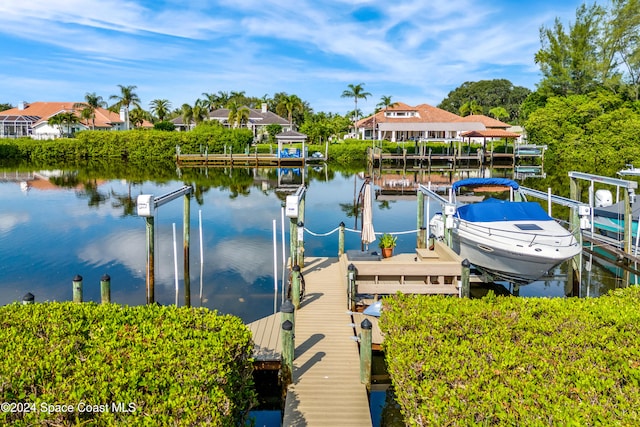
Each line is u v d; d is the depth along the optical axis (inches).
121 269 581.9
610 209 664.4
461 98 4709.6
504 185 698.2
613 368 213.6
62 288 512.4
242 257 639.8
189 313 273.3
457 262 419.8
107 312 275.0
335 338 358.3
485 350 227.5
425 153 2222.0
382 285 413.4
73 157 2322.8
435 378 204.7
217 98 3538.4
